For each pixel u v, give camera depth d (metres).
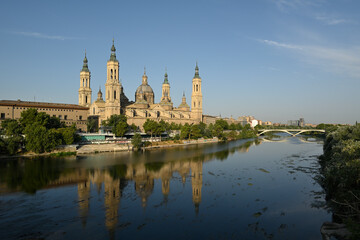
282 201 60.69
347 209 48.94
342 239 41.06
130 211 54.19
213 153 139.12
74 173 85.56
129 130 191.38
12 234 43.75
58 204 57.50
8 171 86.62
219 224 48.47
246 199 62.22
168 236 43.78
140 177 82.19
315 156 130.62
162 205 57.84
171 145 177.75
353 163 56.22
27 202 58.47
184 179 80.75
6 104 149.50
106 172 88.00
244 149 161.38
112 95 198.88
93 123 181.00
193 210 55.19
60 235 43.62
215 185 74.12
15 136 116.56
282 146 184.12
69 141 130.00
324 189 69.50
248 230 46.09
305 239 42.69
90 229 45.88
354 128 95.75
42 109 164.62
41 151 120.94
